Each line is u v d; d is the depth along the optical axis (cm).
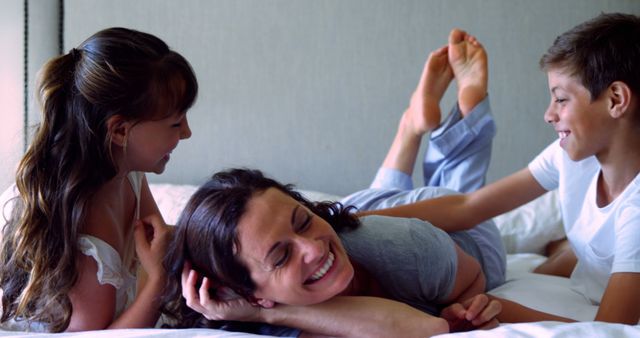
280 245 86
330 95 214
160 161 106
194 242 92
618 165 117
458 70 181
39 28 203
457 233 134
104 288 105
